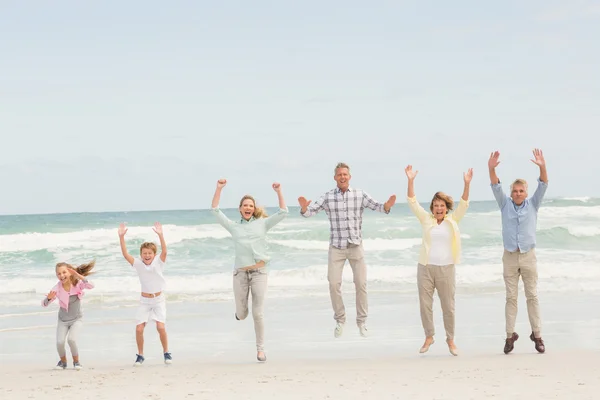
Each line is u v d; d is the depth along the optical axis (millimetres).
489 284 16641
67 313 7840
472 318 11461
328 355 8562
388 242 26516
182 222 49562
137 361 7941
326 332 10477
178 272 20672
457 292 15031
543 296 14273
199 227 33375
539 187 7852
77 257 24422
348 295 15047
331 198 8227
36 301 15062
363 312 8266
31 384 6578
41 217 67500
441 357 8008
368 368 7238
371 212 43594
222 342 9773
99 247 26812
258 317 7984
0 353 9188
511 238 7934
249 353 8867
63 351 7758
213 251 25312
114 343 9852
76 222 49719
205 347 9383
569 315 11633
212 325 11367
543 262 20141
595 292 14820
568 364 7152
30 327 11414
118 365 8086
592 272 17953
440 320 11406
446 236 7852
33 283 17859
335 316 8320
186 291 16594
